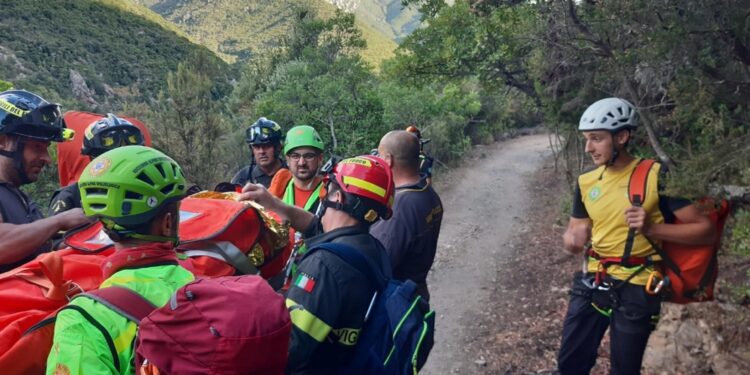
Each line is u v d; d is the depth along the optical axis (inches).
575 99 416.2
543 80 430.0
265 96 874.8
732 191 128.2
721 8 167.3
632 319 132.0
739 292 197.8
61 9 3784.5
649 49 185.3
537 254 433.7
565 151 577.9
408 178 144.1
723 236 211.6
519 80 533.3
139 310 67.4
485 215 640.4
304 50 986.7
